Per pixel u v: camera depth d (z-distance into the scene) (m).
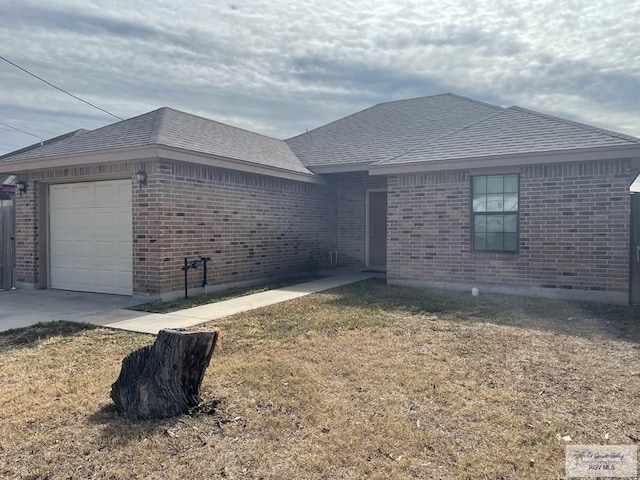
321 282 11.66
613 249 8.39
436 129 13.95
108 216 9.99
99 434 3.50
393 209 10.68
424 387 4.39
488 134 10.43
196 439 3.43
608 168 8.41
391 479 2.90
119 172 9.48
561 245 8.84
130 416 3.79
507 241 9.52
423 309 7.95
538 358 5.25
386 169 10.45
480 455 3.18
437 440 3.38
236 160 10.48
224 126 13.23
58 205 10.86
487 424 3.63
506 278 9.40
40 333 6.71
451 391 4.29
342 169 13.16
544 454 3.18
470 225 9.80
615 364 5.02
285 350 5.67
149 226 9.06
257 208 11.70
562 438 3.39
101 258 10.16
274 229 12.31
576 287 8.71
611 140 8.46
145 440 3.40
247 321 7.22
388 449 3.27
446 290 9.96
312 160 13.99
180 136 10.05
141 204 9.16
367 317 7.37
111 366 5.21
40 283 10.93
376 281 11.68
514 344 5.82
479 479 2.90
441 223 10.11
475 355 5.38
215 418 3.76
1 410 3.98
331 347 5.75
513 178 9.41
